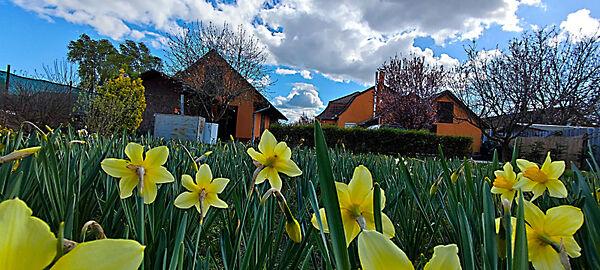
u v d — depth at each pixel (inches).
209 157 121.7
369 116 1224.8
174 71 804.0
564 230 25.0
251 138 816.9
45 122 452.1
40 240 10.8
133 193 40.4
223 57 812.6
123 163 36.8
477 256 40.8
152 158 36.9
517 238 18.7
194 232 46.6
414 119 867.4
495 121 595.5
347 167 126.9
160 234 36.6
